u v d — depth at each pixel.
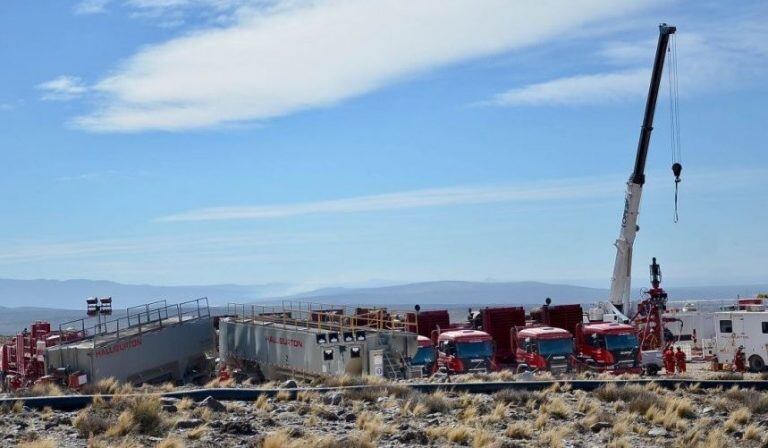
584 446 18.59
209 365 51.31
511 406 23.92
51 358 42.56
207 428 17.97
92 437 16.05
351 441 16.66
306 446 16.09
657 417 22.50
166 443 15.47
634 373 47.75
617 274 60.38
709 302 63.94
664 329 55.38
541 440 18.84
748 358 50.38
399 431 18.70
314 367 40.25
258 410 21.14
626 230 59.81
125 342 44.22
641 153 59.25
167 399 21.05
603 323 51.56
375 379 31.02
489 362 46.59
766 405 25.64
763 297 58.62
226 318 51.28
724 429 21.89
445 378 34.41
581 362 48.72
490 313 53.59
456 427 19.33
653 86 58.47
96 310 47.16
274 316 50.66
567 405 24.14
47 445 14.80
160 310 49.97
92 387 26.77
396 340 40.28
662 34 57.97
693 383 30.36
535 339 47.78
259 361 46.19
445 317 54.94
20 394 25.20
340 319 44.34
